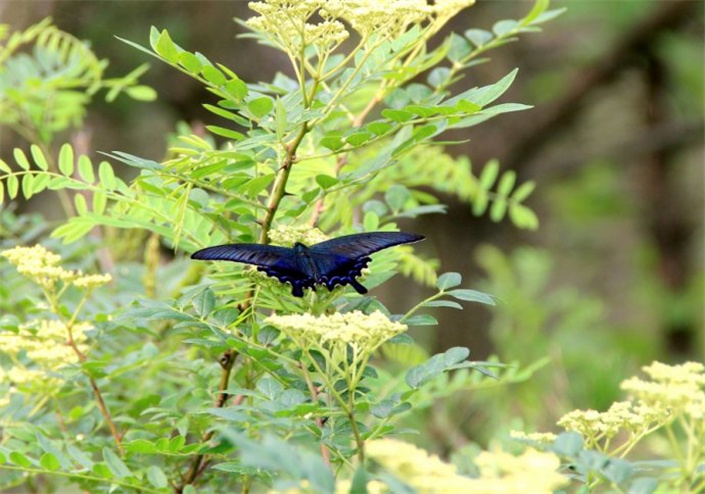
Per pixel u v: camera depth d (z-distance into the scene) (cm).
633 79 1137
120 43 901
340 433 507
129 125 915
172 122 927
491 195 548
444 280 512
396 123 511
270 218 512
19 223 546
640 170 1192
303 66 509
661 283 1174
